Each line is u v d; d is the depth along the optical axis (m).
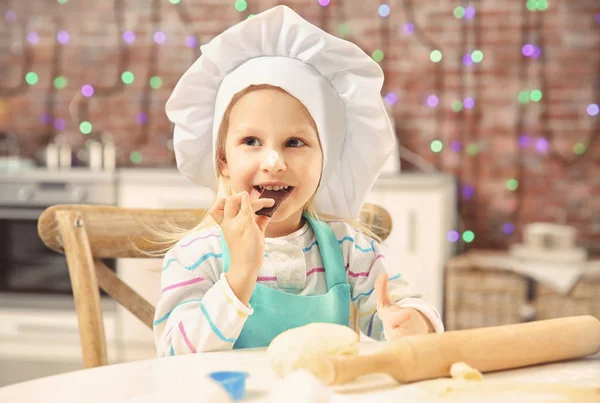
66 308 2.84
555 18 3.06
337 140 1.01
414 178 2.67
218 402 0.52
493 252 3.06
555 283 2.56
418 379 0.62
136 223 1.07
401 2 3.16
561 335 0.68
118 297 1.05
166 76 3.34
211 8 3.29
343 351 0.62
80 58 3.39
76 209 1.04
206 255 0.98
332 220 1.14
